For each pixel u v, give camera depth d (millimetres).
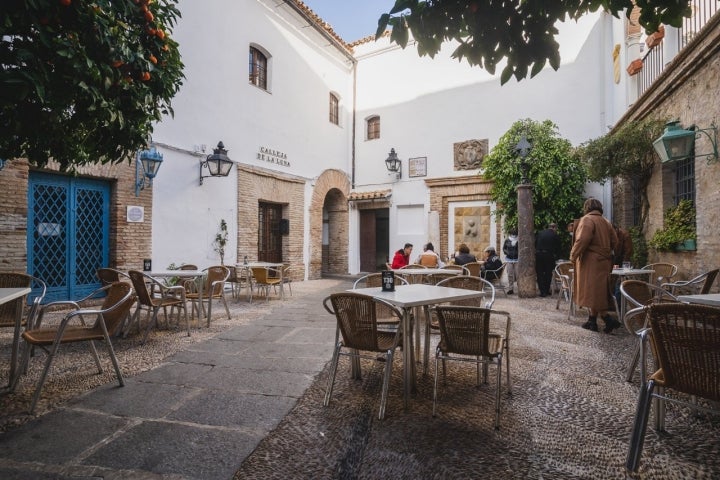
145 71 2898
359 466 2346
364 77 15516
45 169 7168
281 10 12484
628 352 4555
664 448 2518
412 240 14289
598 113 11383
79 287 7797
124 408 3117
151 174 8422
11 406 3137
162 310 7430
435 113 13938
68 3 2324
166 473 2271
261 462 2385
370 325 3041
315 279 13781
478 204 13039
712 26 5043
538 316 6695
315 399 3301
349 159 15703
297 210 13102
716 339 1968
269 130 11992
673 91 6633
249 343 5074
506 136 11469
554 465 2340
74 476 2238
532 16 2330
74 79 2430
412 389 3447
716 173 5355
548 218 10766
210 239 10023
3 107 2422
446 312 2906
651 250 7789
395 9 2357
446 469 2301
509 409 3094
